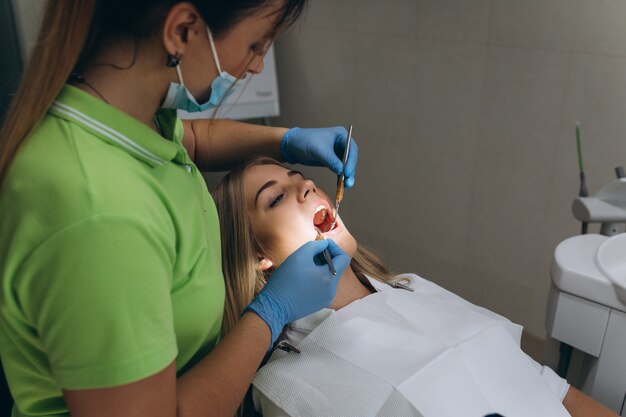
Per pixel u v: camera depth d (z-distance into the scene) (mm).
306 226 1317
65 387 645
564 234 1862
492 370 1151
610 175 1709
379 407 1069
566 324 1236
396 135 2275
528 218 1946
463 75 1975
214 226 962
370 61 2266
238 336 874
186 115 2369
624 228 1697
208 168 1397
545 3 1696
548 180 1854
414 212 2322
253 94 2514
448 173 2141
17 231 631
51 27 649
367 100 2338
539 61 1763
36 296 629
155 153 744
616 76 1607
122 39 679
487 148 1986
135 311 634
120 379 634
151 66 699
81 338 620
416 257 2389
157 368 656
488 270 2131
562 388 1200
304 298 1005
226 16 664
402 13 2086
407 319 1254
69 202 625
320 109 2564
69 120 674
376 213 2488
